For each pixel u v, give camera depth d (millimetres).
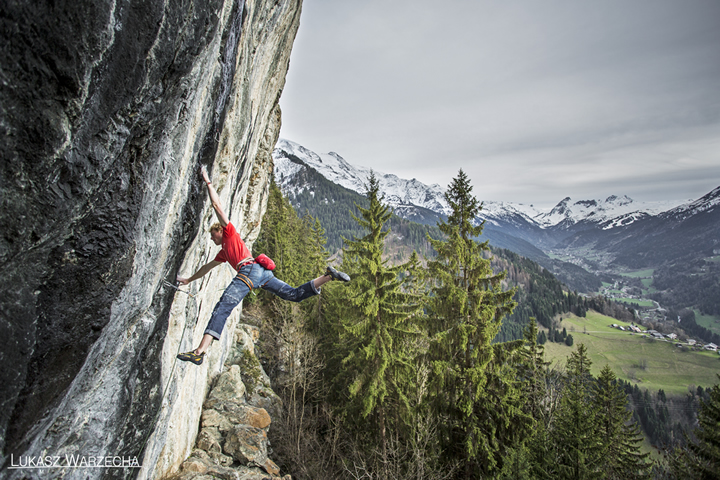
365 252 16391
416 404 16703
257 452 11258
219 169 6828
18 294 2406
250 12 5355
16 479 2898
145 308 4164
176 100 3324
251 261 5156
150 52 2660
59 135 2236
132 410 4629
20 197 2195
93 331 3102
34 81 2023
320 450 16469
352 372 18438
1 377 2424
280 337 23812
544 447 14078
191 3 2869
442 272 14469
